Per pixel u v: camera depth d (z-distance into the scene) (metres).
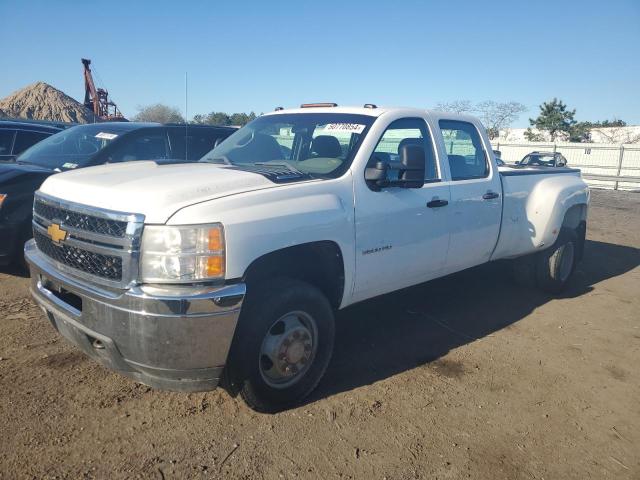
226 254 2.96
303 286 3.42
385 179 3.92
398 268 4.23
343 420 3.45
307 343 3.53
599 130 40.00
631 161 27.16
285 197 3.37
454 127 5.00
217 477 2.83
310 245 3.49
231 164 4.32
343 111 4.50
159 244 2.88
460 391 3.93
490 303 6.00
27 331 4.47
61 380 3.71
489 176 5.21
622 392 4.09
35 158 6.66
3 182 5.48
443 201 4.54
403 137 4.42
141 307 2.83
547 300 6.25
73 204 3.23
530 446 3.31
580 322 5.55
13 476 2.73
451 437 3.34
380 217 3.97
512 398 3.88
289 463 2.98
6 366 3.86
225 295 2.92
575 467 3.14
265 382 3.33
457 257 4.89
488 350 4.70
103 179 3.43
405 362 4.36
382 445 3.21
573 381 4.21
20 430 3.11
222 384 3.39
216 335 2.94
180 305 2.82
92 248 3.05
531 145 29.62
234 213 3.04
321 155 4.13
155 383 3.03
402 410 3.61
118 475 2.80
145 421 3.29
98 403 3.45
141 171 3.67
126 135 6.67
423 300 5.96
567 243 6.27
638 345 5.03
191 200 3.01
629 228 12.37
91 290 3.03
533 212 5.80
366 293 4.07
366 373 4.12
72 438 3.08
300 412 3.51
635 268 8.20
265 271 3.43
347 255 3.74
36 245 3.75
